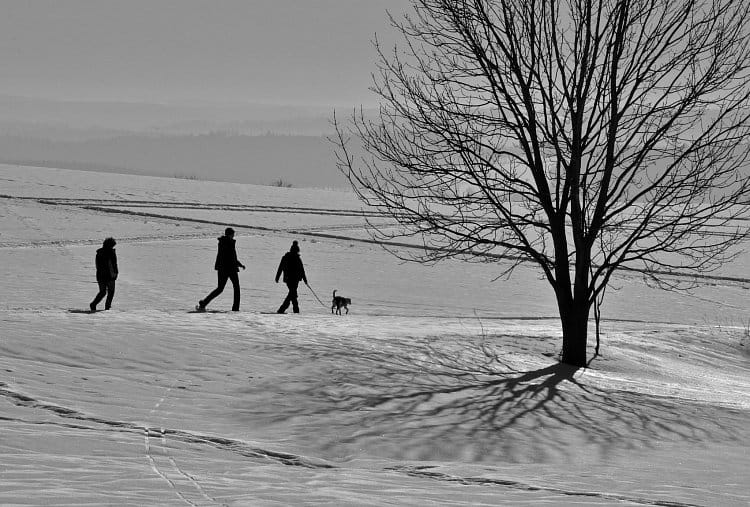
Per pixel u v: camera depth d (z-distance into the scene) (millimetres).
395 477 19781
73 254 117375
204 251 129750
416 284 112875
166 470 17891
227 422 26250
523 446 26812
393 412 30188
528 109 47656
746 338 69125
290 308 83438
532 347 52562
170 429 23391
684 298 112750
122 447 20250
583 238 49344
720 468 24594
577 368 47875
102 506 13914
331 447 24328
